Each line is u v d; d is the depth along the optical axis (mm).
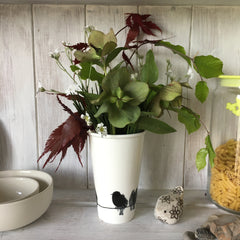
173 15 632
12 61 650
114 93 455
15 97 667
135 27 597
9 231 510
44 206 528
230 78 551
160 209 541
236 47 646
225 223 488
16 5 627
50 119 678
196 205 618
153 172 701
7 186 606
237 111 572
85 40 642
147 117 494
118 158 506
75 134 473
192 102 670
